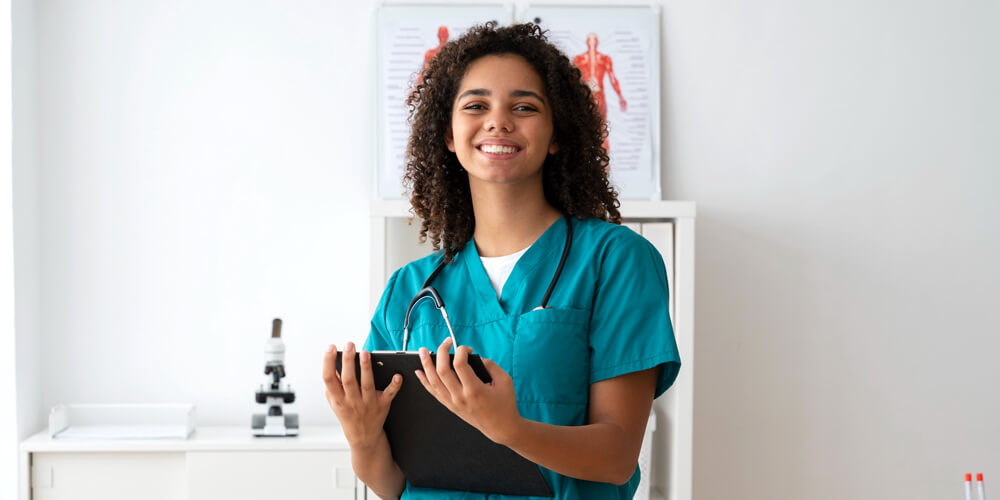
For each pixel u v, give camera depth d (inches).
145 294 113.1
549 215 51.0
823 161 113.7
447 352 39.3
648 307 46.8
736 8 113.2
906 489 114.3
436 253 54.3
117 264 113.0
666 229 100.0
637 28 112.1
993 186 114.3
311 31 113.1
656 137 111.5
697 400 113.3
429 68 53.7
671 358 45.7
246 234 113.5
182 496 101.6
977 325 114.4
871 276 114.0
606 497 47.0
